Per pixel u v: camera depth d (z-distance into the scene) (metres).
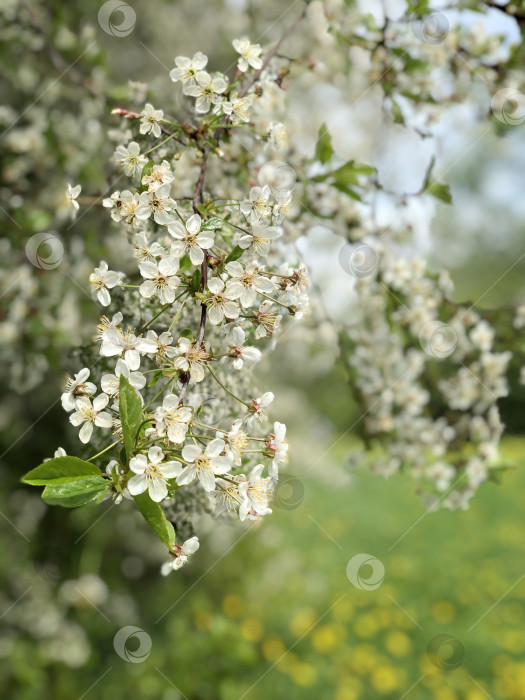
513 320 0.93
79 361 0.77
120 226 0.77
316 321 0.94
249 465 0.71
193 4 1.44
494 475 0.93
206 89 0.63
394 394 0.95
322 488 2.33
